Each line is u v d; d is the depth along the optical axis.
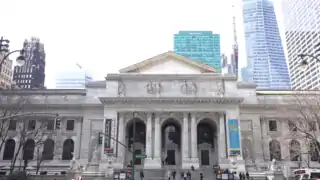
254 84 80.38
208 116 71.94
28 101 71.31
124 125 71.19
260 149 75.12
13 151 75.44
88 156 74.06
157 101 71.44
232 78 73.12
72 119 77.94
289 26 185.12
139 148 74.81
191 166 65.19
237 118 70.50
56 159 74.31
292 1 183.00
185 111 71.25
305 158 72.06
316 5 154.25
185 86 72.62
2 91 77.06
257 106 77.81
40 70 198.62
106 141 68.88
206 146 76.69
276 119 77.62
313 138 51.34
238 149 67.50
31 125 77.00
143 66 76.56
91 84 80.19
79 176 53.06
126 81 73.56
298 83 167.00
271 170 59.59
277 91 83.81
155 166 67.06
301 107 58.66
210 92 72.56
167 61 76.94
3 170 72.25
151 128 70.38
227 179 49.41
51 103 78.06
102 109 77.44
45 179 51.19
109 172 60.72
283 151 74.62
